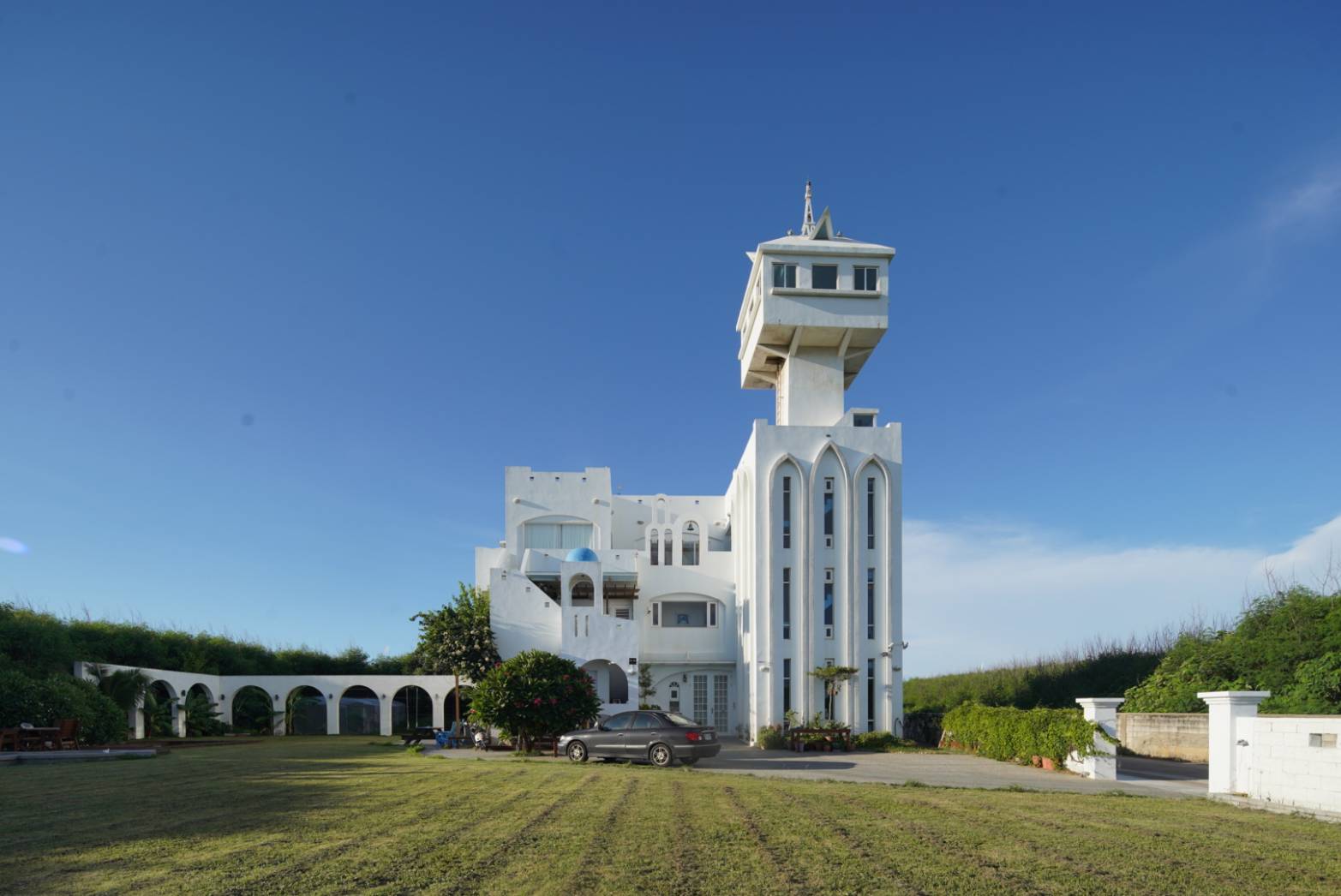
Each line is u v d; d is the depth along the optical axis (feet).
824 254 129.80
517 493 151.74
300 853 31.96
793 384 134.31
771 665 119.24
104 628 123.54
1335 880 30.58
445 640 124.26
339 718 149.48
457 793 48.98
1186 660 107.76
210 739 124.26
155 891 26.78
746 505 129.80
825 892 27.94
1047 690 147.23
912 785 58.90
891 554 121.90
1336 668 83.51
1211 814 46.57
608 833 36.45
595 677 126.52
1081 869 31.42
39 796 47.83
